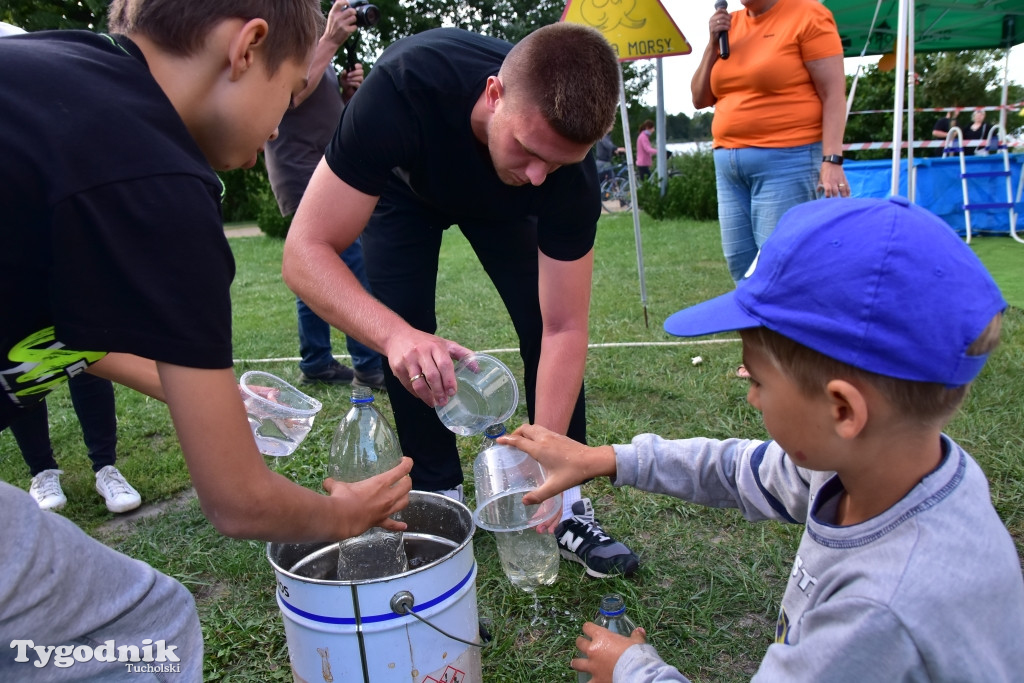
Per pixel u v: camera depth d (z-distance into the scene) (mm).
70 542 1188
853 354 999
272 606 2182
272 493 1175
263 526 1184
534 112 1688
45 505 2775
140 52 1080
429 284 2385
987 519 1062
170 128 1017
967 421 3018
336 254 1948
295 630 1479
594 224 2107
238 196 21812
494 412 2023
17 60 977
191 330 1000
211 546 2490
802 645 1079
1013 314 4703
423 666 1464
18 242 954
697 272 7059
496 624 2039
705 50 3824
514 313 2396
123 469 3066
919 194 8734
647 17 4488
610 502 2648
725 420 3232
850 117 16000
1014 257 7121
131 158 957
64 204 924
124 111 977
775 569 2236
